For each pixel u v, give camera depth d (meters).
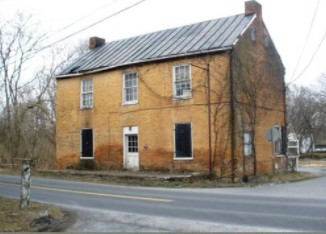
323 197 14.61
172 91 24.33
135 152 25.89
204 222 10.11
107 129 27.17
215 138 22.66
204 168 22.88
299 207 12.12
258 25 25.97
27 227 9.91
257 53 25.48
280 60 28.58
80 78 29.06
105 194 15.88
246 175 22.28
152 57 25.14
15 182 20.95
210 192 16.55
